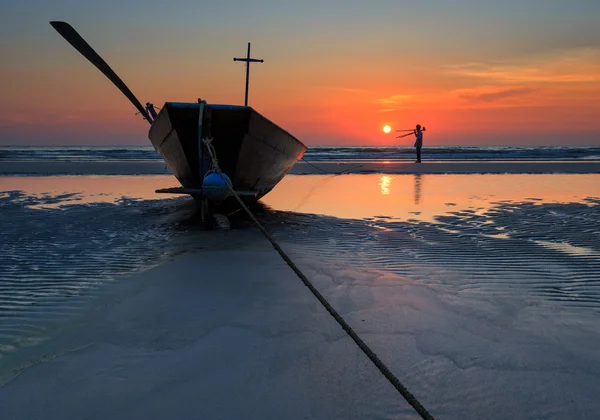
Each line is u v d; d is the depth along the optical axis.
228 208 7.98
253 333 3.07
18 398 2.34
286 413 2.21
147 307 3.55
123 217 7.85
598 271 4.59
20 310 3.52
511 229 6.76
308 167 21.52
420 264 4.81
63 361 2.70
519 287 4.08
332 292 3.88
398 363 2.68
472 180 14.91
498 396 2.36
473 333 3.09
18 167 19.56
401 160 29.48
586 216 7.85
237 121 6.82
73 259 5.02
